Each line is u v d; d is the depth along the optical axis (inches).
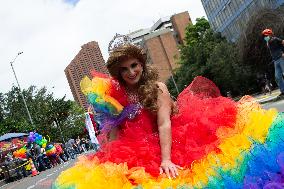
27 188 561.9
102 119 144.0
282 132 116.9
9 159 1018.1
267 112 131.0
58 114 2458.2
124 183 119.7
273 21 1122.0
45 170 1023.6
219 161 117.0
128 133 135.5
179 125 137.9
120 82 138.6
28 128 1804.9
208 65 2010.3
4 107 2691.9
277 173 110.8
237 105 140.9
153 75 137.2
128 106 137.3
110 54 136.1
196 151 124.3
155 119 137.2
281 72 542.6
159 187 116.0
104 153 135.9
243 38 1211.2
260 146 115.6
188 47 2395.4
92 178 120.3
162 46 5132.9
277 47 526.0
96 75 143.3
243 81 1811.0
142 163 126.9
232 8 2340.1
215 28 2699.3
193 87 152.9
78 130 2623.0
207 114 136.0
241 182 112.6
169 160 125.1
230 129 127.7
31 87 2657.5
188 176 119.6
